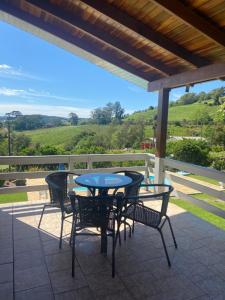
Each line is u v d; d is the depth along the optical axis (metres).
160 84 4.53
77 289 2.19
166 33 3.25
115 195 2.60
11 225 3.46
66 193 3.49
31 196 5.31
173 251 2.84
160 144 4.74
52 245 2.92
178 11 2.57
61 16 3.05
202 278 2.37
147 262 2.61
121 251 2.81
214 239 3.16
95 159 4.94
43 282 2.27
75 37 3.75
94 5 2.81
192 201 4.24
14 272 2.40
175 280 2.33
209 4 2.54
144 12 2.90
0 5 3.12
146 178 5.45
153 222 2.69
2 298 2.07
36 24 3.38
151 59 3.97
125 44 3.66
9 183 6.95
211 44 3.24
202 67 3.52
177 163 4.41
